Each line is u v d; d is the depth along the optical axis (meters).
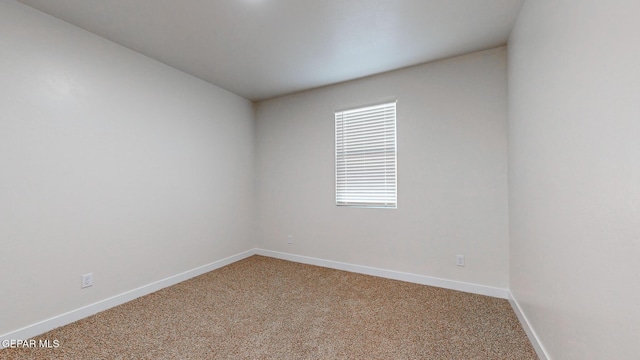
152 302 2.49
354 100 3.34
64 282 2.10
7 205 1.83
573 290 1.23
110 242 2.40
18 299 1.87
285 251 3.91
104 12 2.01
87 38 2.26
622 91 0.88
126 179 2.53
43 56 2.01
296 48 2.56
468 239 2.70
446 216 2.80
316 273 3.29
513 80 2.24
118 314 2.26
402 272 3.04
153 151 2.77
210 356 1.70
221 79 3.31
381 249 3.17
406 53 2.67
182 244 3.05
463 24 2.19
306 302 2.49
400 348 1.78
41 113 1.99
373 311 2.30
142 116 2.67
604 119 0.99
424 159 2.91
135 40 2.42
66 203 2.12
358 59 2.79
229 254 3.69
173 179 2.96
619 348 0.90
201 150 3.30
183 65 2.92
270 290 2.77
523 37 1.94
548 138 1.50
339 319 2.17
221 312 2.29
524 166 1.94
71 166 2.15
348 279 3.08
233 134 3.77
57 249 2.06
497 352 1.72
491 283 2.60
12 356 1.70
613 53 0.93
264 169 4.07
